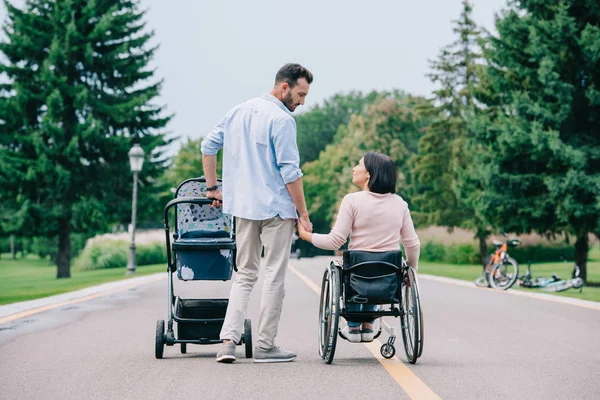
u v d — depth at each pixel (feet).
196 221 20.71
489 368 18.22
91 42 112.98
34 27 111.86
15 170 105.29
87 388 15.62
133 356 20.13
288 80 19.35
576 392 15.31
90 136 108.99
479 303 37.58
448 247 151.33
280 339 24.03
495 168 73.72
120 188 114.93
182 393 15.07
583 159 66.80
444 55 149.18
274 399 14.48
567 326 27.50
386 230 19.33
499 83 78.23
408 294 19.63
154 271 90.02
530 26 71.05
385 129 201.98
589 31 68.28
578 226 68.85
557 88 68.95
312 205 276.82
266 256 19.17
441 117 150.10
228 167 19.20
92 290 48.21
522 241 140.77
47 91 108.88
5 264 244.42
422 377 16.89
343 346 22.33
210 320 19.49
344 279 19.15
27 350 21.31
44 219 107.24
